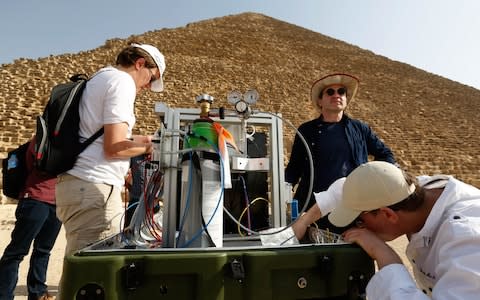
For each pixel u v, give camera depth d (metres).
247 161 1.87
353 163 3.05
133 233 1.74
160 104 1.83
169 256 1.12
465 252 1.11
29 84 20.58
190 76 28.23
